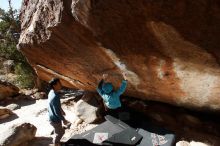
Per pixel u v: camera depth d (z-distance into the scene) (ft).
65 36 18.20
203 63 16.05
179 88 20.47
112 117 23.77
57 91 19.93
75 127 25.90
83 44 18.51
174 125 24.08
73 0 14.19
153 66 18.47
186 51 15.46
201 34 13.58
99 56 19.65
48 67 26.63
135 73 20.53
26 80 46.68
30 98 37.93
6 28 48.42
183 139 22.21
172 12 12.80
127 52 17.65
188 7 12.25
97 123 26.11
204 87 18.81
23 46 22.89
